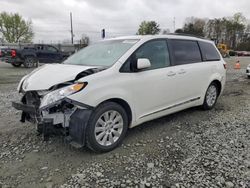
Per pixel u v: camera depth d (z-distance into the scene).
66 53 21.34
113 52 4.48
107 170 3.43
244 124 5.22
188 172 3.38
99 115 3.77
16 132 4.75
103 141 3.89
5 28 72.38
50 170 3.45
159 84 4.59
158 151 3.98
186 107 5.45
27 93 4.01
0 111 6.13
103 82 3.80
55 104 3.54
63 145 4.17
